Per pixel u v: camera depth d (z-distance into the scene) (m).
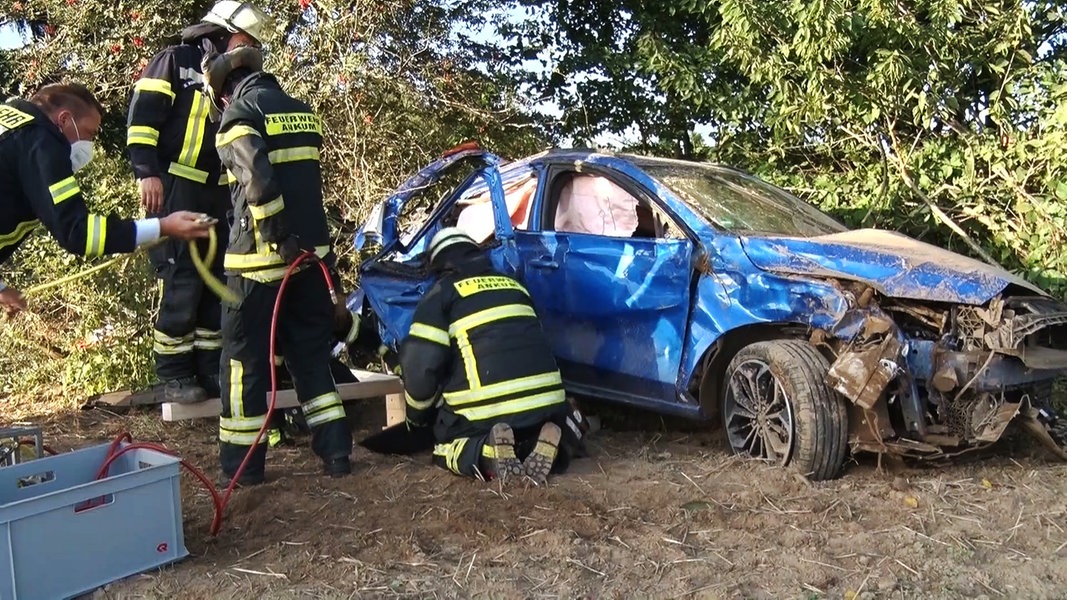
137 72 8.34
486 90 8.51
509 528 3.47
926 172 7.59
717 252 4.46
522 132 8.85
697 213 4.67
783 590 3.01
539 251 5.14
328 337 4.34
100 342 6.93
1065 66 7.07
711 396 4.58
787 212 5.13
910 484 4.03
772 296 4.21
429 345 4.14
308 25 7.70
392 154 7.61
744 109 8.40
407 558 3.22
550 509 3.65
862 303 4.05
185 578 3.05
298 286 4.18
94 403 6.04
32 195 3.27
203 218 3.47
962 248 7.49
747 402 4.38
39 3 8.80
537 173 5.41
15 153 3.28
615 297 4.77
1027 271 6.64
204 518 3.67
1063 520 3.63
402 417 5.37
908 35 7.21
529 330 4.20
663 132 9.66
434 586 3.01
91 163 8.09
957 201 7.39
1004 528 3.56
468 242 4.37
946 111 7.49
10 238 3.54
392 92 7.68
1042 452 4.57
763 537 3.45
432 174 5.61
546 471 4.00
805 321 4.12
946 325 4.06
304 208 4.07
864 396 3.86
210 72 4.12
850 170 8.17
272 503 3.80
